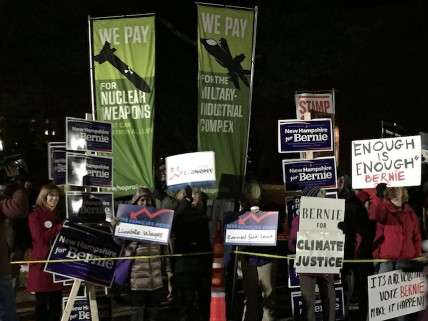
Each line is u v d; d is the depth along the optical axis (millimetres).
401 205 7949
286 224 8742
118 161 9312
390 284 7574
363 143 8133
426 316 4246
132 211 7555
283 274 11852
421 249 7891
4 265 5828
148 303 7609
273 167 20750
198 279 8250
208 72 9289
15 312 5863
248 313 7973
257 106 21109
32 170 20094
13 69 20141
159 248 7703
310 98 11055
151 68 9305
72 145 7855
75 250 6938
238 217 7820
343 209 7480
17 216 8078
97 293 10492
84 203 7652
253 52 9500
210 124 9297
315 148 8609
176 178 8508
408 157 7832
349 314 9484
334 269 7449
